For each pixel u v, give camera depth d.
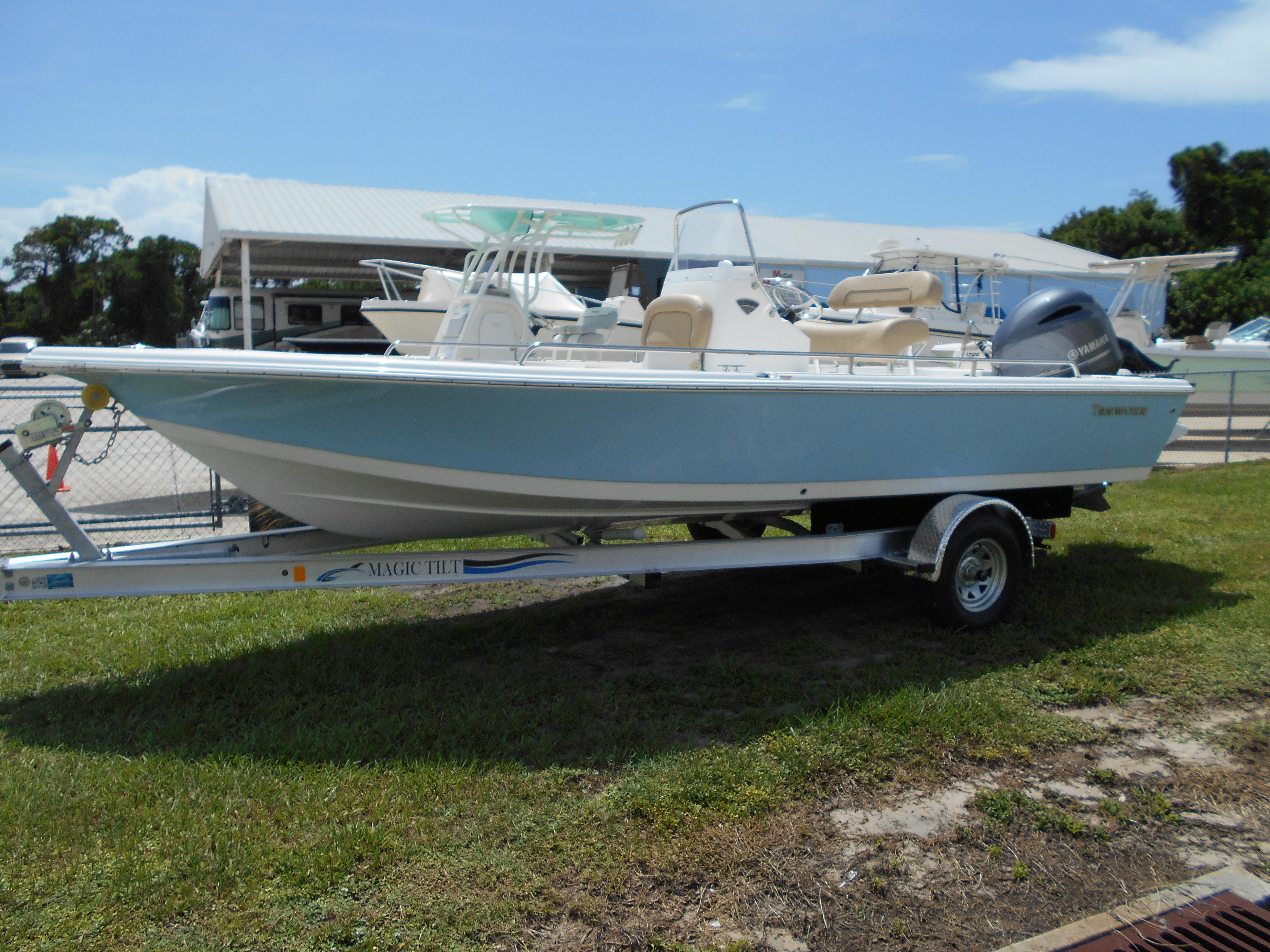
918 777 3.21
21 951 2.24
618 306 10.05
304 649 4.48
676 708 3.77
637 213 19.22
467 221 5.09
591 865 2.63
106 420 12.70
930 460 4.83
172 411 3.71
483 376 3.67
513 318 5.16
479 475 3.92
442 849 2.70
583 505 4.25
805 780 3.14
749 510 4.82
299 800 2.96
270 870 2.57
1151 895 2.57
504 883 2.54
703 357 4.48
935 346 6.62
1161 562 6.27
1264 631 4.77
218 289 18.95
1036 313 5.79
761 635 4.86
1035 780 3.23
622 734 3.47
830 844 2.79
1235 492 9.18
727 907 2.47
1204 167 41.44
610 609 5.37
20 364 3.51
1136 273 14.39
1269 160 41.00
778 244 19.72
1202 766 3.35
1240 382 14.70
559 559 4.24
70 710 3.72
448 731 3.49
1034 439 5.18
